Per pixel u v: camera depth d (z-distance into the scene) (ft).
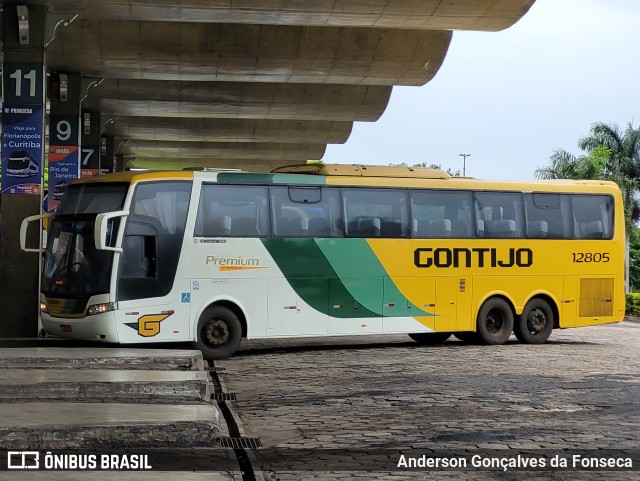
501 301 71.82
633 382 50.19
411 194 68.54
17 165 71.56
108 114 122.52
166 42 92.68
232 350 61.21
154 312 58.49
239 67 96.07
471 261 70.44
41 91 71.72
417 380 50.52
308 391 46.24
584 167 151.74
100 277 57.47
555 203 74.49
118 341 57.31
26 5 71.97
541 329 73.72
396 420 37.96
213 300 60.54
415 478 27.68
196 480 25.50
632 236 161.68
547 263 73.67
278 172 68.74
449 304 69.36
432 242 68.90
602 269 75.92
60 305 58.44
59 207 60.64
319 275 64.34
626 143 156.35
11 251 71.36
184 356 49.62
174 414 33.47
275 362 59.26
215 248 60.80
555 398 44.21
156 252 58.85
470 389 47.11
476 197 71.15
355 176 66.64
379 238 66.85
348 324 65.41
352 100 117.80
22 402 36.99
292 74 98.17
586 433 35.29
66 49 91.56
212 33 92.99
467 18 79.66
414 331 67.97
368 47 95.76
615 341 80.69
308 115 121.80
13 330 71.36
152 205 59.11
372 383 49.29
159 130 141.90
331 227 65.16
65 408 34.58
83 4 73.05
